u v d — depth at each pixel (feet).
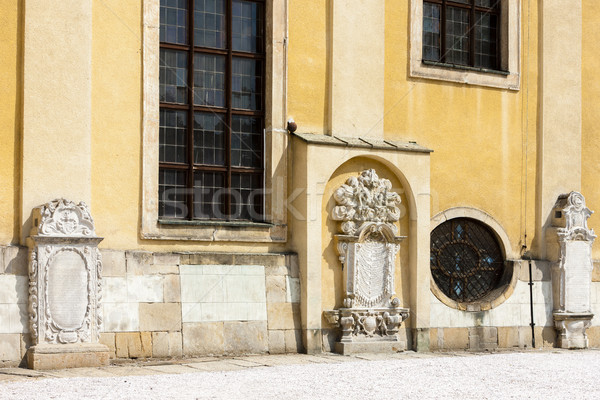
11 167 47.62
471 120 61.93
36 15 48.14
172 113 53.06
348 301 54.85
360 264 55.47
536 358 55.26
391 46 59.00
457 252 61.52
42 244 46.26
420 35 60.13
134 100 51.03
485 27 63.77
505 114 63.31
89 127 49.29
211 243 52.90
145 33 51.37
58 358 45.83
